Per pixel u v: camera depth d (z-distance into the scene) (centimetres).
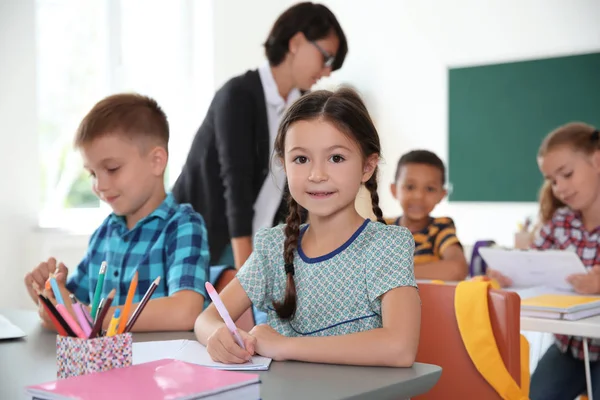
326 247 112
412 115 480
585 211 229
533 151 439
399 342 94
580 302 158
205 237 147
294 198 110
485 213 457
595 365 198
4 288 327
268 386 82
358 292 108
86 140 145
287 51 225
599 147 223
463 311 123
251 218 226
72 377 76
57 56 369
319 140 106
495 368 120
